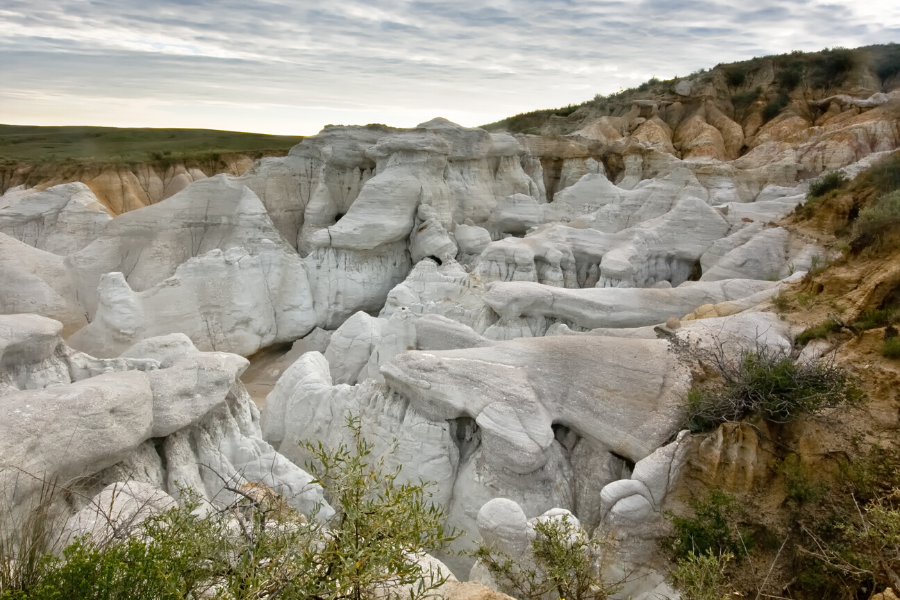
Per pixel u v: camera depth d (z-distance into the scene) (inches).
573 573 291.6
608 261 834.2
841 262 568.7
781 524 337.1
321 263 922.1
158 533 192.2
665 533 362.3
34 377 465.4
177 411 404.8
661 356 458.3
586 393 440.8
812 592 303.4
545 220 1150.3
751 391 390.0
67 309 800.3
